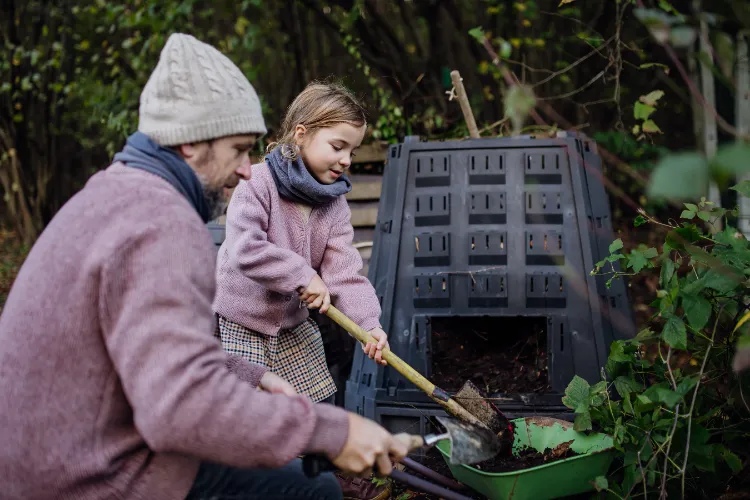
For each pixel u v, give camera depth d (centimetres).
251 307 263
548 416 279
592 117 625
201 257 160
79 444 157
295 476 192
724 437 245
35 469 157
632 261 249
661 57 571
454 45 643
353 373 308
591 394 245
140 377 150
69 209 165
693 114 577
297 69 662
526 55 616
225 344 264
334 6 646
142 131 174
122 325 152
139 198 161
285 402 160
